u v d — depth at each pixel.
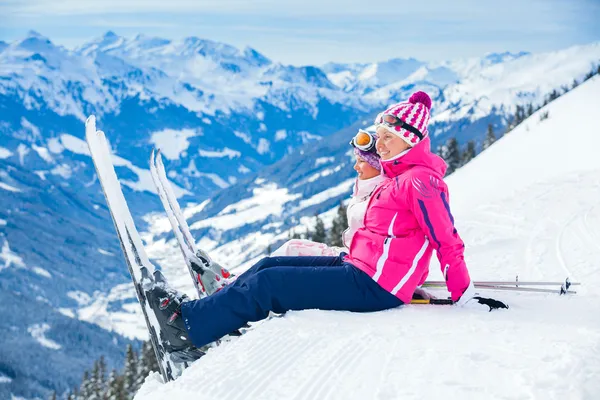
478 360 2.47
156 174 3.77
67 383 149.38
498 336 2.77
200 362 2.78
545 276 5.18
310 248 3.78
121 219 3.14
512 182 24.89
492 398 2.11
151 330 3.03
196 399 2.37
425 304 3.38
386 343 2.73
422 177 3.11
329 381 2.38
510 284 3.92
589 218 7.50
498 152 36.41
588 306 3.49
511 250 6.45
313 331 2.92
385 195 3.22
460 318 3.08
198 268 3.44
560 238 6.75
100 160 3.20
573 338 2.68
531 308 3.45
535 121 41.25
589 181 9.30
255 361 2.64
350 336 2.86
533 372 2.25
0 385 141.25
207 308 3.01
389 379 2.34
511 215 8.24
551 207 8.36
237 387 2.42
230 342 2.98
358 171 3.67
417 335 2.82
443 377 2.30
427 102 3.27
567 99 44.00
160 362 2.99
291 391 2.34
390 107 3.29
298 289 3.14
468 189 26.23
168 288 3.04
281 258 3.42
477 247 6.79
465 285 3.26
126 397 43.53
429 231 3.14
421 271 3.26
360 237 3.30
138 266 3.07
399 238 3.18
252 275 3.15
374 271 3.18
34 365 153.38
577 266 5.44
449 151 59.78
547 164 26.22
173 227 3.58
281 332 2.93
